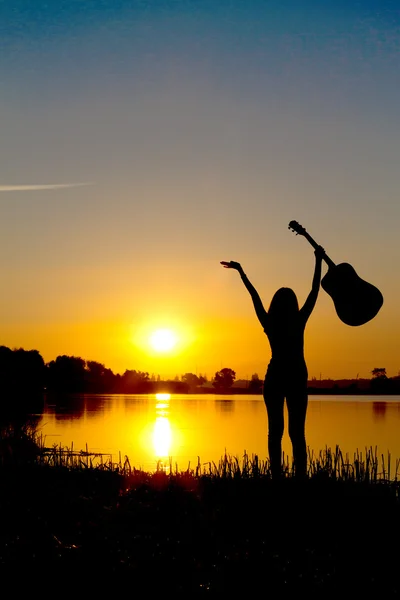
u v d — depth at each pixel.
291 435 11.72
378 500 11.17
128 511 10.64
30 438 18.66
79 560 7.96
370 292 12.19
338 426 32.75
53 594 7.02
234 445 24.12
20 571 7.61
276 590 7.21
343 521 10.09
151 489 12.34
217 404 71.38
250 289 12.22
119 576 7.50
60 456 16.67
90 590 7.12
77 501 11.34
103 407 57.22
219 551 8.51
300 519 10.18
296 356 11.68
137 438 26.47
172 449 22.69
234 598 7.00
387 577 7.68
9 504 11.06
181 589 7.18
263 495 11.37
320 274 12.03
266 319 11.95
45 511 10.62
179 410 53.78
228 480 12.96
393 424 34.19
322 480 11.96
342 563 8.14
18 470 14.27
